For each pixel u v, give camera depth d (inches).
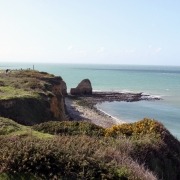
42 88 1886.1
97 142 597.0
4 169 413.7
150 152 681.0
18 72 2748.5
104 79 7598.4
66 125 795.4
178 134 2069.4
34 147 459.8
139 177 473.7
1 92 1476.4
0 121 721.0
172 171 726.5
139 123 860.0
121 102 3671.3
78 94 4163.4
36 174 418.6
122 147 642.8
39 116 1359.5
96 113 2832.2
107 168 463.8
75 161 452.8
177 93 4724.4
